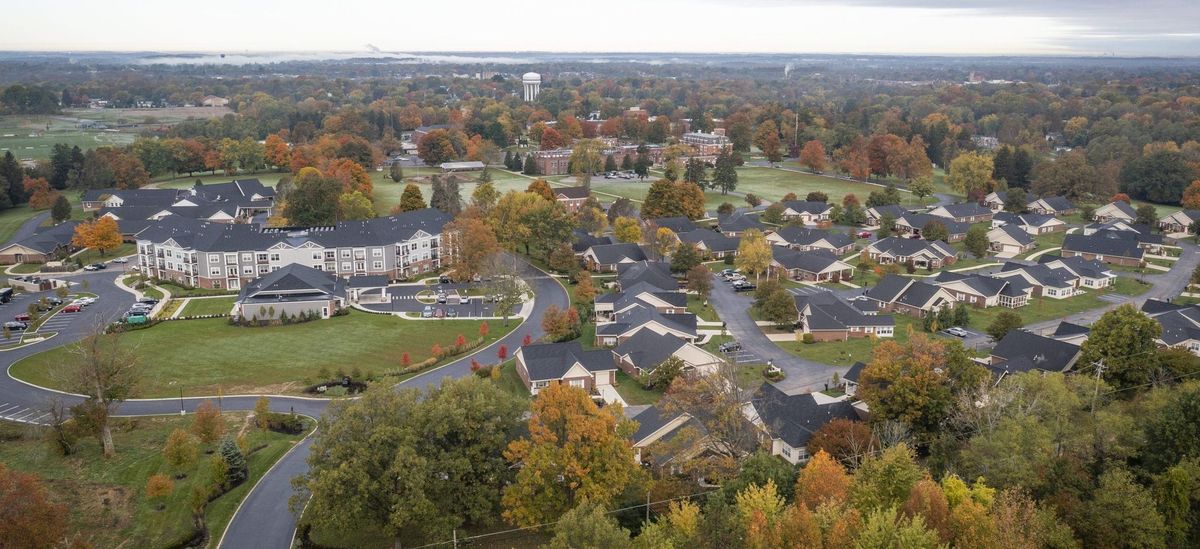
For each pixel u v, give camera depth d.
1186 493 58.50
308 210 169.75
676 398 78.19
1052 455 67.06
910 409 77.00
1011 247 173.88
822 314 119.56
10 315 125.44
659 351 104.00
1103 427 69.88
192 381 100.12
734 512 59.84
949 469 68.88
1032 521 54.47
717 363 98.25
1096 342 91.31
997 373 93.56
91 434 77.31
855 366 98.19
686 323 120.12
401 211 186.50
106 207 187.50
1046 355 98.00
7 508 55.19
